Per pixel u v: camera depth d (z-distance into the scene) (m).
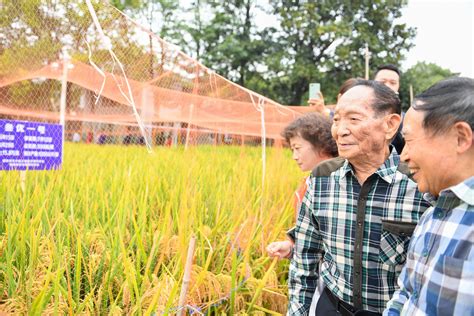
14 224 2.88
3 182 3.57
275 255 2.78
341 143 2.05
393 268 2.08
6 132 3.79
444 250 1.40
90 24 3.28
